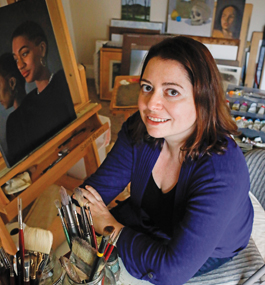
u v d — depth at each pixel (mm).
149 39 3254
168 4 3209
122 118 3109
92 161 1635
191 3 3154
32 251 630
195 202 812
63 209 694
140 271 869
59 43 1369
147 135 987
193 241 794
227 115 842
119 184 1084
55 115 1325
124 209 1095
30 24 1148
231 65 3248
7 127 1091
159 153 978
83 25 3518
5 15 1042
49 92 1279
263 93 2473
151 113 797
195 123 837
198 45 745
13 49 1086
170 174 957
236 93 2471
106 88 3438
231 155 813
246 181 847
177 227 839
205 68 736
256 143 2258
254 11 3146
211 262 992
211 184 803
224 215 806
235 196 810
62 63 1365
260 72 3322
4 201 1118
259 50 3266
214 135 822
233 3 3102
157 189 997
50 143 1291
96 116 1555
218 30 3229
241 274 988
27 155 1199
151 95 790
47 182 1284
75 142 1477
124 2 3281
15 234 1355
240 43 3236
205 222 793
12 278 601
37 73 1205
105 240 591
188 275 821
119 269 865
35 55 1185
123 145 1071
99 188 1054
